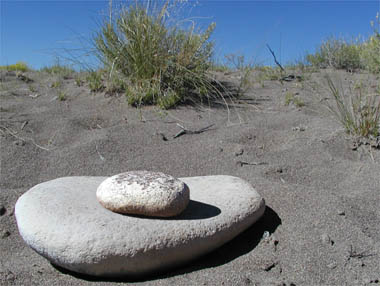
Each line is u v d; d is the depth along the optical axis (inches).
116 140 29.7
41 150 28.6
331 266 17.3
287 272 17.1
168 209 17.7
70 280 16.9
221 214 19.1
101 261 16.4
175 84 37.3
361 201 22.6
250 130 32.0
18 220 18.3
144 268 17.0
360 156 28.4
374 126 29.9
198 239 17.7
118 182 18.5
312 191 22.8
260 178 25.0
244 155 28.5
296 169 26.8
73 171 26.3
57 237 16.9
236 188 21.5
